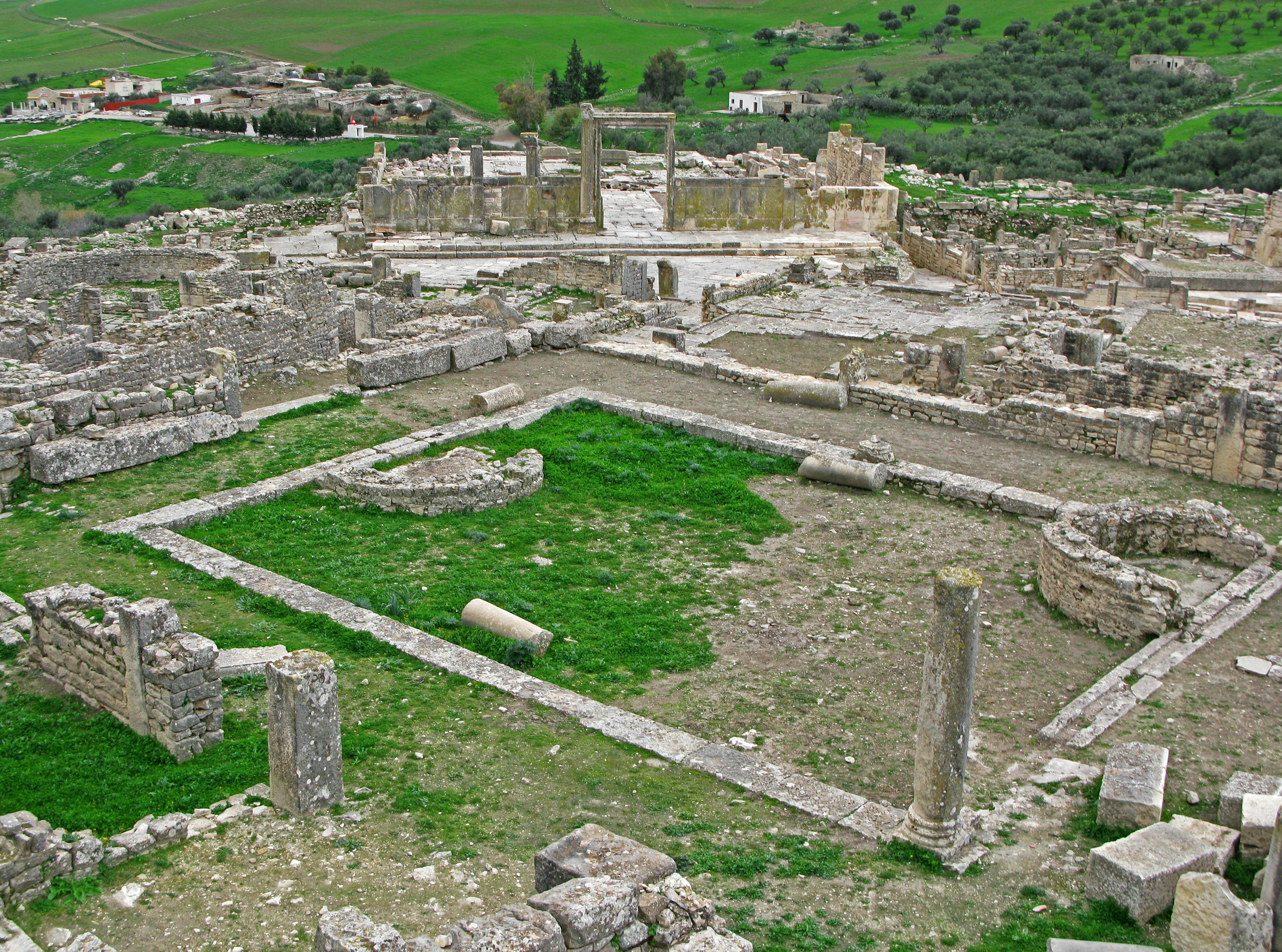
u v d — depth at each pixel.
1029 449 25.91
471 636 17.77
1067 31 156.25
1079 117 109.81
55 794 13.62
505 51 182.25
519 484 23.33
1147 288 48.44
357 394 28.64
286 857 12.30
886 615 18.88
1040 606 19.25
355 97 141.50
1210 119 109.19
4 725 15.17
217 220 61.72
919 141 98.69
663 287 42.66
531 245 52.00
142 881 11.85
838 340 36.78
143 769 14.34
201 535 21.02
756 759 14.69
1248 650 17.45
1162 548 20.73
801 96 126.44
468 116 142.75
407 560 20.58
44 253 44.69
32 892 11.46
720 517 22.69
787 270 45.47
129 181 107.69
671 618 18.66
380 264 43.59
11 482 22.17
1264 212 61.00
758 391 29.80
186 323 29.56
